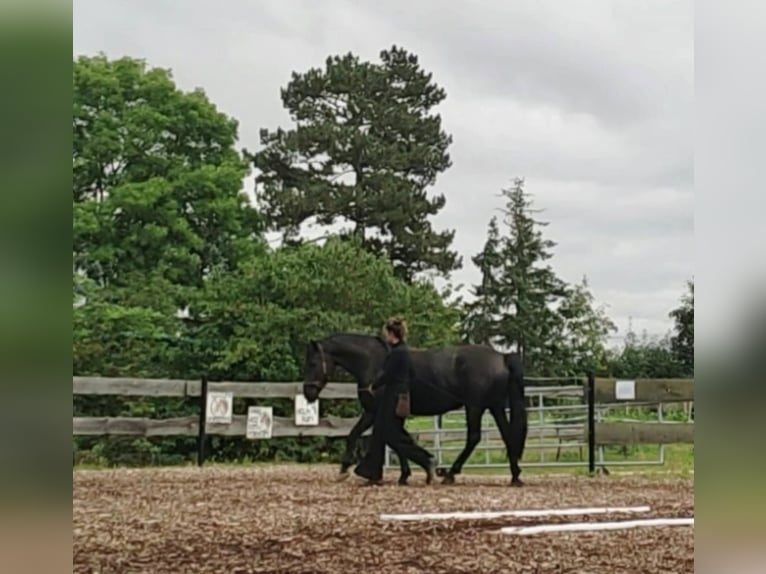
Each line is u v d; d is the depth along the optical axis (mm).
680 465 10789
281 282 13586
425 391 8508
